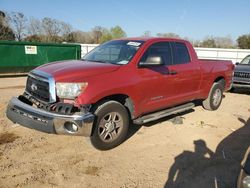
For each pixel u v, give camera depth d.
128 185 3.78
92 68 4.65
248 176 2.39
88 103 4.29
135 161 4.47
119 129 4.85
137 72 5.07
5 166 4.12
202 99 7.62
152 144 5.18
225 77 7.89
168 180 3.95
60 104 4.29
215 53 21.31
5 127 5.67
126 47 5.48
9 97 8.68
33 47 15.35
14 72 15.02
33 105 4.76
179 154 4.80
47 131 4.18
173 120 6.49
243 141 5.52
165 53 5.88
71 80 4.30
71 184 3.74
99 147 4.62
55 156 4.52
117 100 5.00
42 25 35.81
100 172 4.09
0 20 33.41
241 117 7.32
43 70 4.71
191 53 6.59
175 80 5.91
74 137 5.30
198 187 3.80
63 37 37.81
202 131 6.02
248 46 40.72
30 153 4.58
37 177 3.87
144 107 5.30
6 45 14.32
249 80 10.65
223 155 4.83
